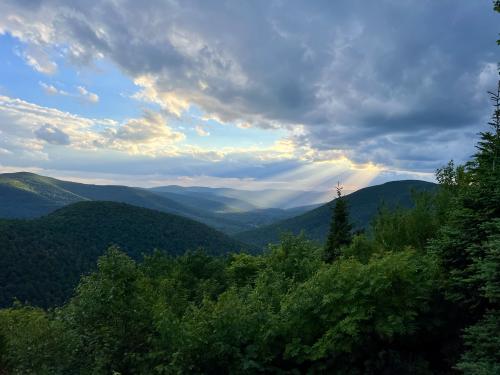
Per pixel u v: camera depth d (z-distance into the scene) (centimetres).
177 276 1750
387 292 641
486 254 604
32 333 672
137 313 745
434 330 673
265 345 654
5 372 693
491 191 659
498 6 686
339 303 645
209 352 649
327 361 633
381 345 664
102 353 670
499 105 777
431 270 680
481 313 648
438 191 1139
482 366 466
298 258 1385
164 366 636
